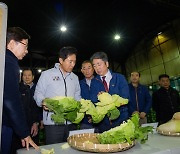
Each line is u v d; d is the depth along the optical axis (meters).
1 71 0.85
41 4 5.87
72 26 7.36
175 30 8.41
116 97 1.26
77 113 1.25
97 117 1.25
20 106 1.27
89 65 2.96
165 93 3.87
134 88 3.63
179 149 1.06
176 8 6.98
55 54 9.18
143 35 9.75
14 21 6.45
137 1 6.50
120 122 1.94
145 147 1.09
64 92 2.24
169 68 8.96
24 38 1.47
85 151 1.06
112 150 0.98
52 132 2.12
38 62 9.44
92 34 8.26
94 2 6.26
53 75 2.25
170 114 3.77
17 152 1.15
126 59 11.88
